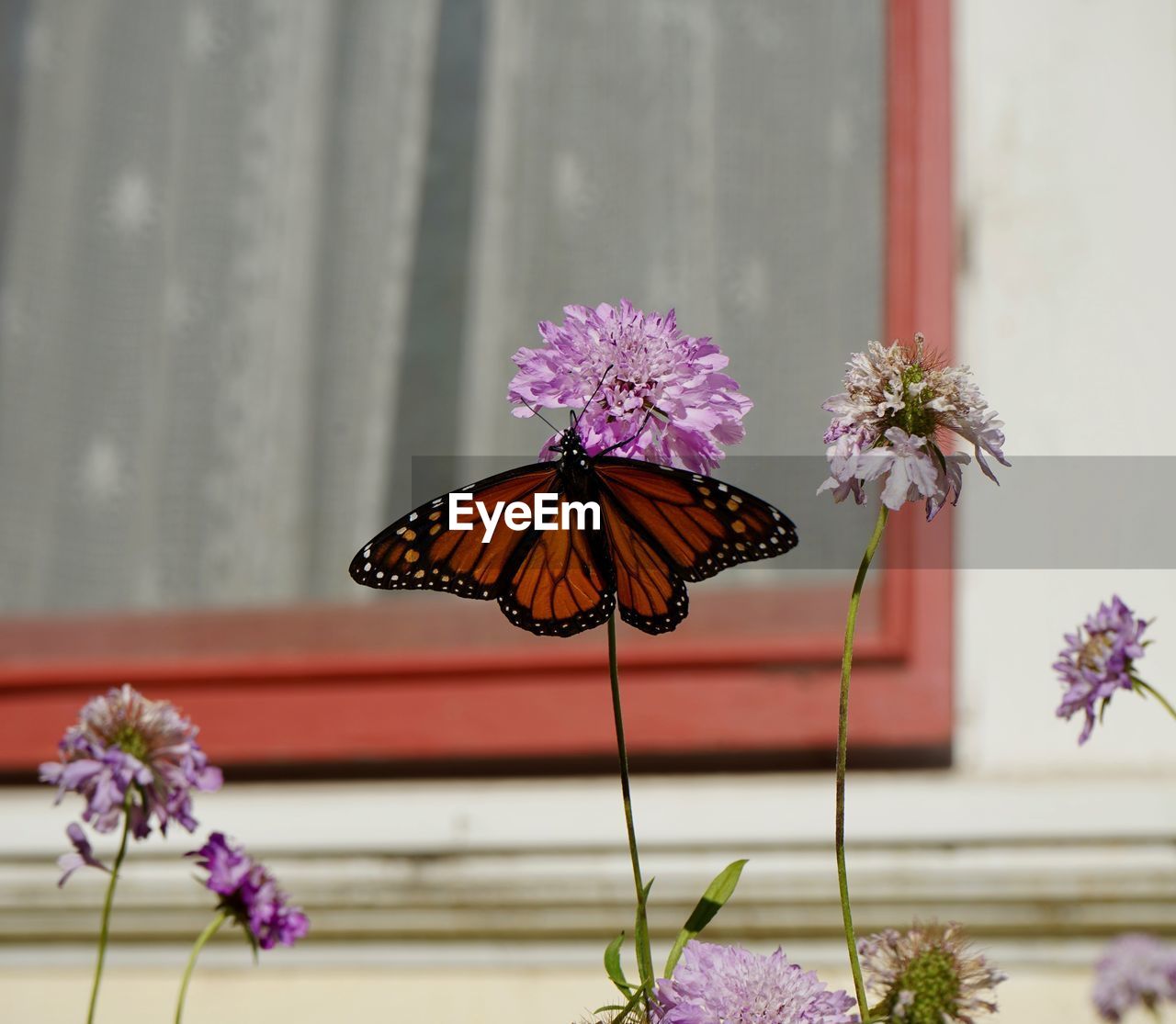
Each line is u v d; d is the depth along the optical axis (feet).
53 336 4.80
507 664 4.24
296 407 4.67
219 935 4.24
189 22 4.99
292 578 4.54
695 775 4.15
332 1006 4.18
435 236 4.75
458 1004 4.13
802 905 3.98
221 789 4.33
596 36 4.80
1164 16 4.48
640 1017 2.75
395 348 4.67
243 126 4.90
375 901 4.16
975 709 4.08
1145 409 4.26
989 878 3.90
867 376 2.79
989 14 4.56
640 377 2.85
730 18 4.75
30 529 4.65
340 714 4.27
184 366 4.75
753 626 4.24
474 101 4.82
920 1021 2.73
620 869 4.06
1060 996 3.88
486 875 4.11
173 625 4.54
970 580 4.17
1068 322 4.33
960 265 4.43
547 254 4.66
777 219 4.59
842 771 2.69
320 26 4.92
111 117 4.96
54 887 4.25
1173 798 3.88
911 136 4.50
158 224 4.85
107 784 2.92
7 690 4.45
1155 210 4.38
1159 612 4.10
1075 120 4.45
